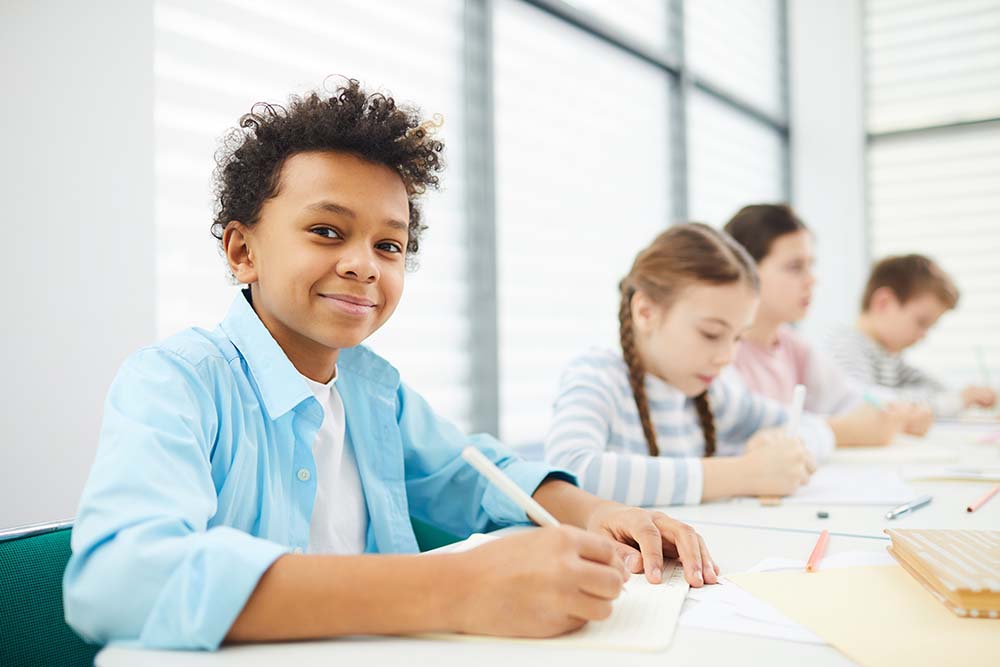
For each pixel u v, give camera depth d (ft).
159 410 2.10
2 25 3.33
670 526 2.41
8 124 3.35
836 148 11.87
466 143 6.42
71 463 3.52
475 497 3.12
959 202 11.28
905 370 8.41
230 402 2.46
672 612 1.86
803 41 12.09
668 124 9.24
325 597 1.64
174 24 4.48
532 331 7.15
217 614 1.60
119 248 3.70
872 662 1.55
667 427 4.23
